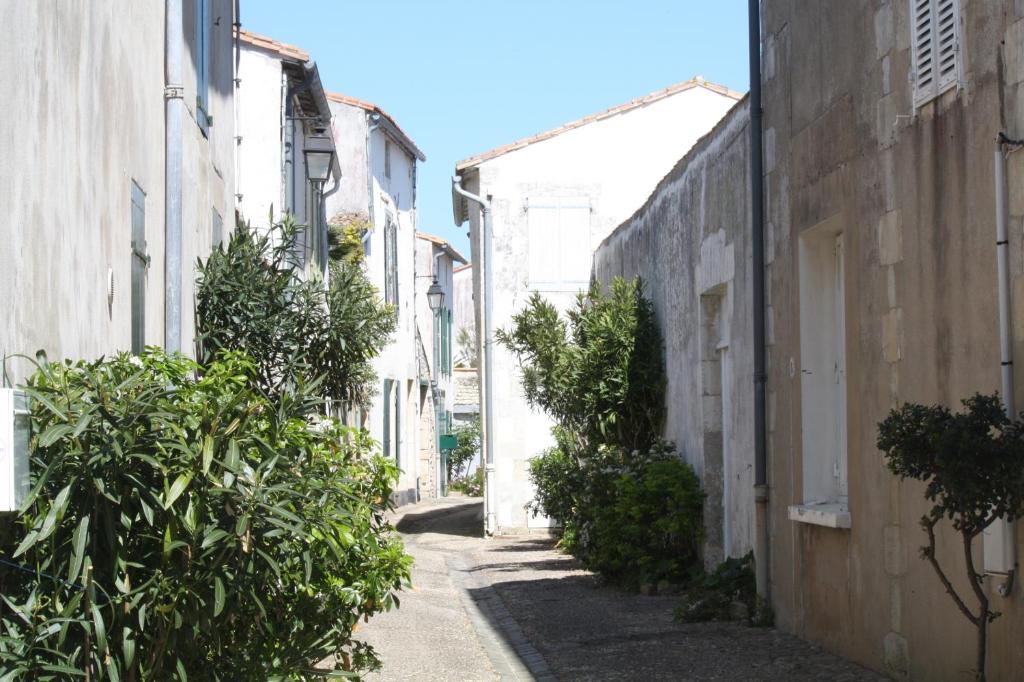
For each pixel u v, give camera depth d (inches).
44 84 211.2
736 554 432.5
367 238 1032.2
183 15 376.8
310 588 203.6
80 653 169.5
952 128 248.2
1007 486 199.6
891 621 282.0
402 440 1206.9
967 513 207.6
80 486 167.6
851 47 307.0
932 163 258.2
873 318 291.7
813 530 338.3
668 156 868.0
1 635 163.0
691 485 492.4
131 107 296.5
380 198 1100.5
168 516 171.9
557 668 331.6
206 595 175.0
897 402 277.1
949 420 210.8
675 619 404.8
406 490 1235.9
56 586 166.2
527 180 864.9
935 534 255.8
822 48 328.5
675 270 544.7
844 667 301.0
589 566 531.8
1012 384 222.4
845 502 336.5
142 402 171.9
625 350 595.8
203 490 172.7
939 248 254.7
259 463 182.7
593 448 607.2
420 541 822.5
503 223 863.7
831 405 346.9
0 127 182.9
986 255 233.3
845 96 311.3
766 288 381.4
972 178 239.0
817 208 332.8
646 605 455.5
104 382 173.9
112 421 167.5
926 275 261.3
